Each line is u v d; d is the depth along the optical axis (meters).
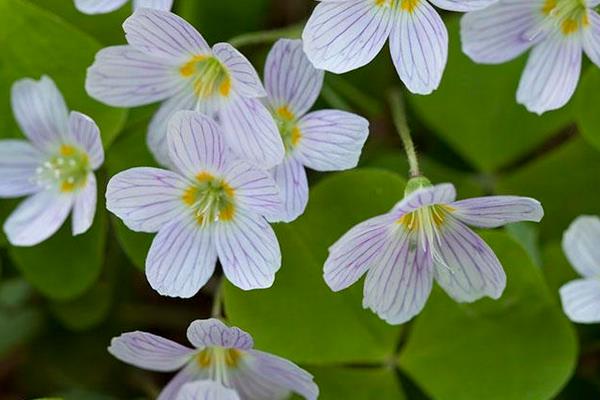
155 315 0.28
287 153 0.24
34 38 0.26
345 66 0.23
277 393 0.24
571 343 0.25
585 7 0.24
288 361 0.23
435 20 0.24
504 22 0.24
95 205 0.25
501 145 0.27
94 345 0.27
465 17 0.24
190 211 0.24
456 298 0.24
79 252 0.26
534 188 0.27
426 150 0.28
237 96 0.24
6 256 0.27
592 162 0.27
